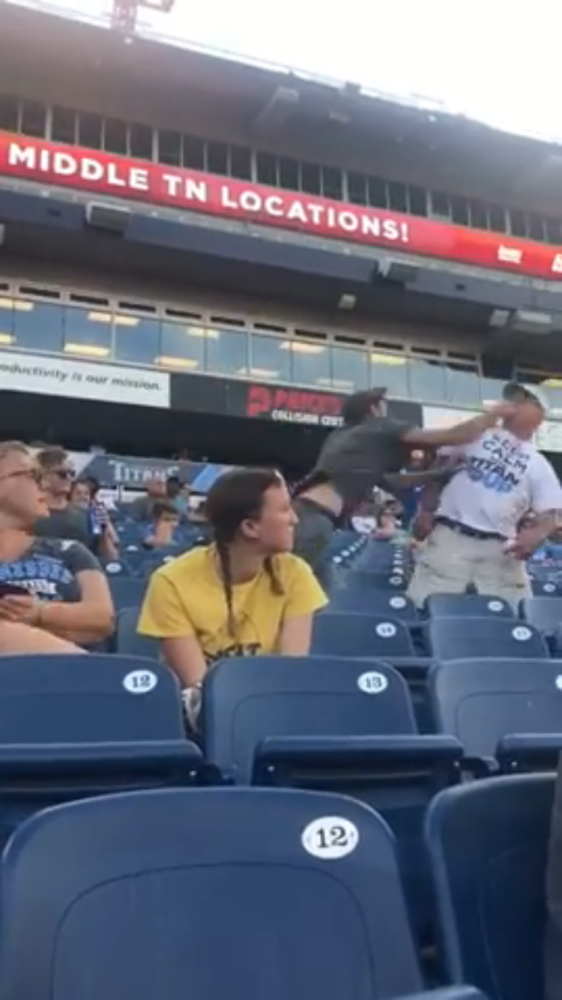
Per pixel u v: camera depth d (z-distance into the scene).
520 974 1.74
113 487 20.52
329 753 2.34
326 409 25.22
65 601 4.14
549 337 27.00
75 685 2.88
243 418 24.52
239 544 3.68
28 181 22.33
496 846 1.81
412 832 2.42
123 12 22.95
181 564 3.73
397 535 10.59
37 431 23.88
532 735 2.72
